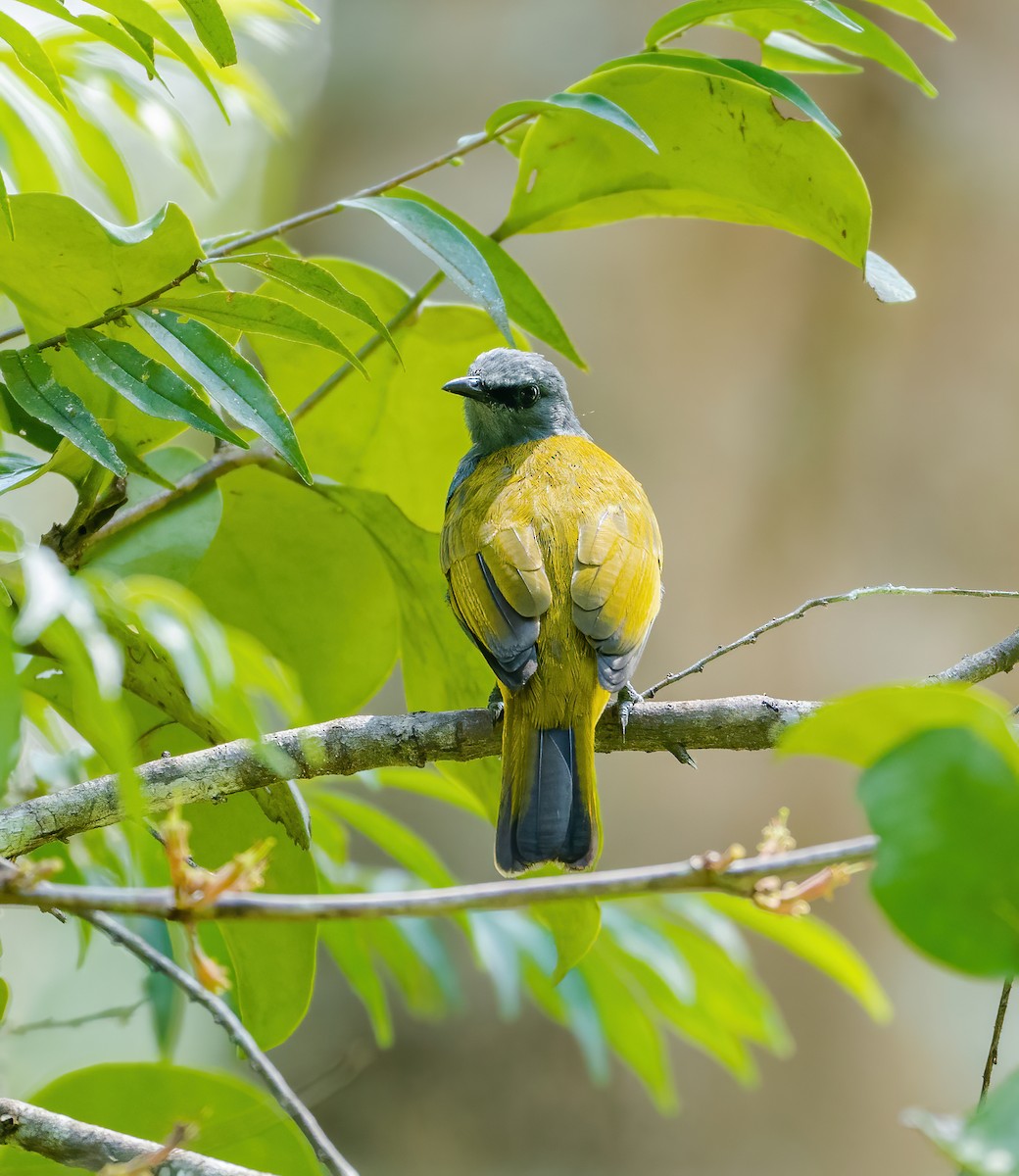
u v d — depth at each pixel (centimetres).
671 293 1659
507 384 1201
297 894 836
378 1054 1544
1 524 566
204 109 1931
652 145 784
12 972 1585
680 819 1589
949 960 428
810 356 1667
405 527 905
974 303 1669
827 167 836
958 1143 393
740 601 1639
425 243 791
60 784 890
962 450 1653
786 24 877
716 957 1076
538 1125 1527
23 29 695
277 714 980
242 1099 771
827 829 1581
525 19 1697
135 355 718
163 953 942
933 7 1709
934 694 429
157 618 489
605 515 988
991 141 1689
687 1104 1540
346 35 1766
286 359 1005
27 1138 677
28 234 733
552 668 902
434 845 1580
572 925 777
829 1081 1560
